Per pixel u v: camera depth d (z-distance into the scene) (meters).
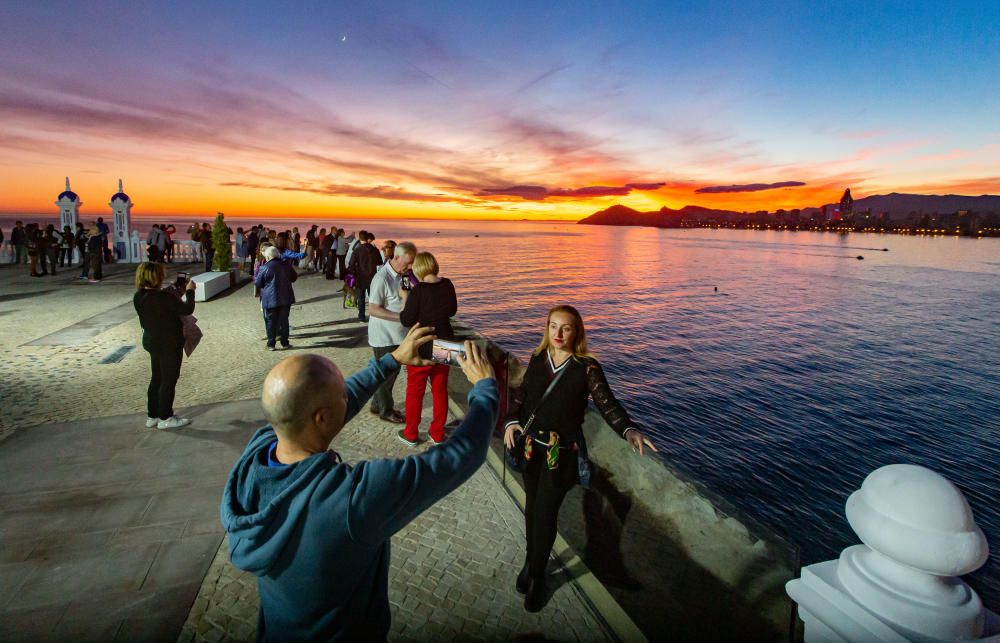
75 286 15.83
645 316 77.62
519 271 134.75
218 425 5.18
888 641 1.34
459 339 4.32
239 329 10.09
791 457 32.44
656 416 38.50
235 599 2.77
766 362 53.94
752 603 1.84
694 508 2.12
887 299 101.69
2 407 5.69
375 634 1.23
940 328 73.38
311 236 21.61
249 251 20.73
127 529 3.38
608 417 2.48
